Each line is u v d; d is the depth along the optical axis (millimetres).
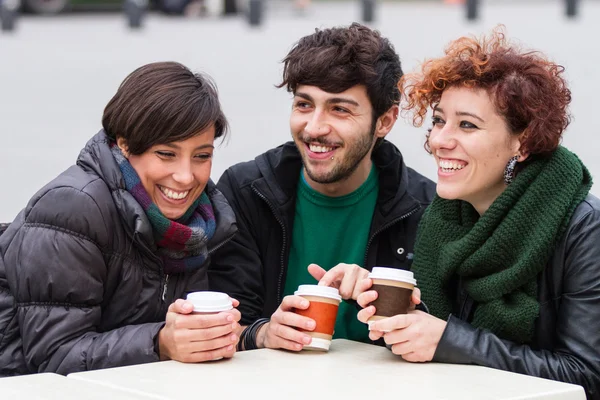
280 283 4559
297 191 4578
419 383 3092
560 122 3662
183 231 3748
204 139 3711
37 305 3594
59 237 3588
